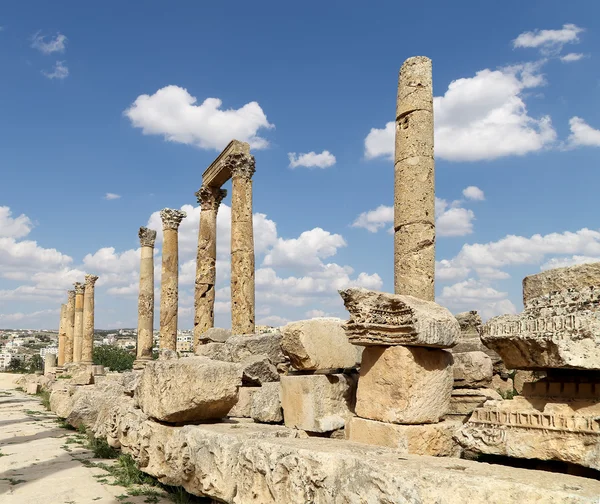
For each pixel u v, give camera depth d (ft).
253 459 19.81
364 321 24.29
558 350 18.43
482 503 13.35
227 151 69.97
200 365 27.07
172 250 88.17
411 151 36.86
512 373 48.93
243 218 66.13
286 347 29.17
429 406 23.57
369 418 24.32
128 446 33.17
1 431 50.47
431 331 23.18
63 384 80.74
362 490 15.40
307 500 17.13
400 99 38.45
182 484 24.53
